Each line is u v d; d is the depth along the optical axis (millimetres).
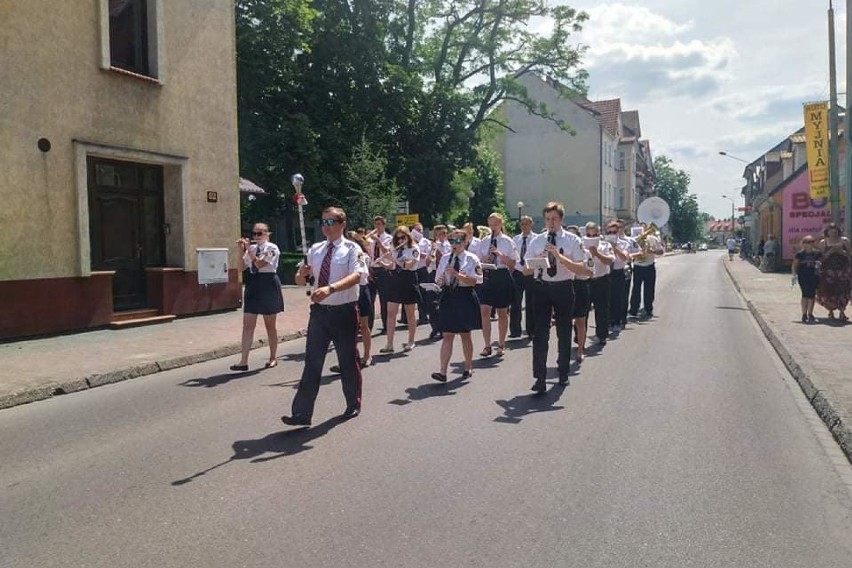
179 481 4625
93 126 11562
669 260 53500
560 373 7598
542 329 7199
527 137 54844
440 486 4492
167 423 6145
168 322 12859
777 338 10453
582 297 8953
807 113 19750
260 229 8648
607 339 11164
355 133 30047
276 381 8031
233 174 14812
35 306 10688
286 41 26156
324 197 28062
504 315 9602
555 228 7332
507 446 5352
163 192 13594
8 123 10234
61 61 10992
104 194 12297
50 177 10867
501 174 52094
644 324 13133
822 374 7570
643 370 8492
